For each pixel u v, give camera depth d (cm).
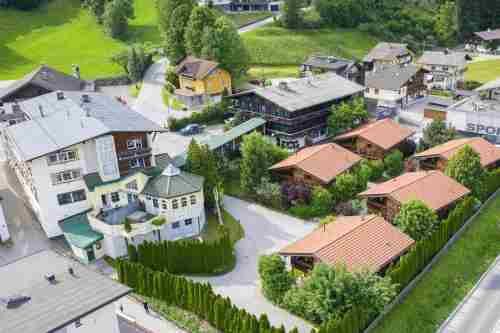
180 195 6000
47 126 6481
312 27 16888
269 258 5041
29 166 5847
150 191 6075
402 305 4997
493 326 4722
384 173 7994
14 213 6681
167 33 12888
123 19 15550
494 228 6369
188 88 11481
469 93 11956
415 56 17325
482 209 6800
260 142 7262
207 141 8369
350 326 4312
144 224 5772
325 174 7025
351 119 9081
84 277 4044
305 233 6359
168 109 10788
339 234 5247
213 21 12294
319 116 9281
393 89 11200
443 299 5116
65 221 6153
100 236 5838
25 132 6475
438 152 7494
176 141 9250
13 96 9388
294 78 13200
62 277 4053
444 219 6206
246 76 13162
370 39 17175
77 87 10375
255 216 6812
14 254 5822
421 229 5541
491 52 17100
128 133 6291
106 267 5703
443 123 8512
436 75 13275
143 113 10569
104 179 6141
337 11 17475
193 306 4841
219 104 10431
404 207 5684
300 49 15300
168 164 6812
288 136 8838
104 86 12588
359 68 12644
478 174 6719
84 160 6119
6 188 7319
